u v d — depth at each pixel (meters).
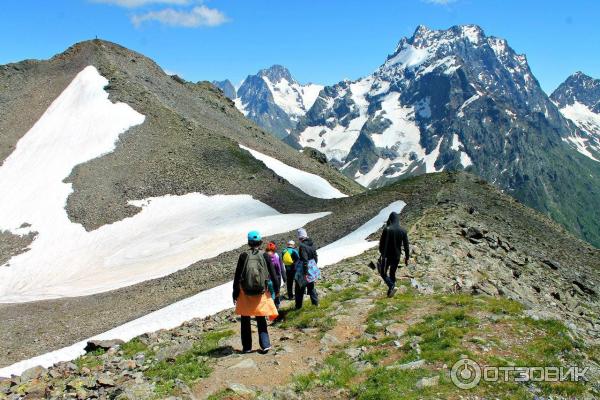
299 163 118.94
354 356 13.96
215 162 89.00
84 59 121.62
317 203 73.50
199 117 119.62
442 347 13.33
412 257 26.34
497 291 21.62
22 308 44.66
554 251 44.00
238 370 13.14
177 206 75.94
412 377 11.80
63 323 38.44
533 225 52.59
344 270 25.64
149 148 91.44
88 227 70.94
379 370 12.38
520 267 31.88
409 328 15.36
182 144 93.81
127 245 65.25
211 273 45.03
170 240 64.31
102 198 77.38
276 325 18.39
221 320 21.25
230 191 80.56
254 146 116.44
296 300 19.78
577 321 22.66
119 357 16.67
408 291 20.69
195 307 28.53
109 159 87.62
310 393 11.86
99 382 13.67
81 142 92.00
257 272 14.32
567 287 31.61
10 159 88.81
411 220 40.25
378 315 17.27
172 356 15.50
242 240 58.84
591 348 13.57
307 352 14.75
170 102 118.44
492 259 30.09
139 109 103.69
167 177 83.38
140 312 37.22
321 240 49.91
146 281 50.00
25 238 68.69
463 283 22.33
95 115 99.31
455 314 15.83
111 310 40.53
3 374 24.19
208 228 67.00
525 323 14.88
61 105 104.25
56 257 64.25
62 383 14.43
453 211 41.41
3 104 105.12
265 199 78.06
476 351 12.95
